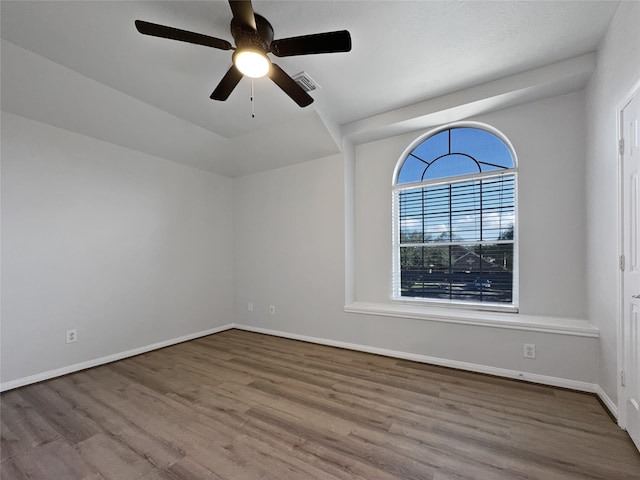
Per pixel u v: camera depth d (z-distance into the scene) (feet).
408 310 10.32
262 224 13.99
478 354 8.92
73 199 9.55
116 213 10.64
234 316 14.94
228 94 7.13
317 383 8.37
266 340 12.68
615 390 6.43
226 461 5.27
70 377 8.94
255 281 14.19
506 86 8.39
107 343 10.21
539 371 8.08
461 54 7.36
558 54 7.42
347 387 8.09
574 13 6.12
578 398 7.24
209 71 7.83
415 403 7.18
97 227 10.11
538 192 8.91
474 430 6.08
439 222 10.87
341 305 11.59
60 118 8.97
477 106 9.13
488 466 5.08
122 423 6.47
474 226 10.25
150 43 6.77
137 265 11.19
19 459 5.38
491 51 7.27
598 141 7.22
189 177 13.16
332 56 7.38
